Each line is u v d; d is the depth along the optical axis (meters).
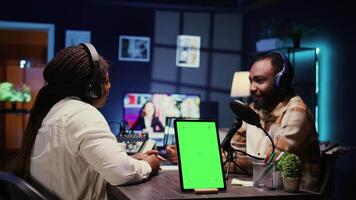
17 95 7.51
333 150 3.46
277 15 5.30
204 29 5.80
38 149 1.41
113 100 5.58
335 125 4.41
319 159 1.78
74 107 1.38
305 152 1.72
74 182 1.36
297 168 1.32
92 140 1.31
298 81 4.82
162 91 5.70
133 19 5.64
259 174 1.38
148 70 5.67
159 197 1.19
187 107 5.08
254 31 5.69
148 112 4.96
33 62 8.05
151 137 4.89
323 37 4.60
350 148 3.83
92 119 1.35
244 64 5.88
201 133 1.38
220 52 5.83
